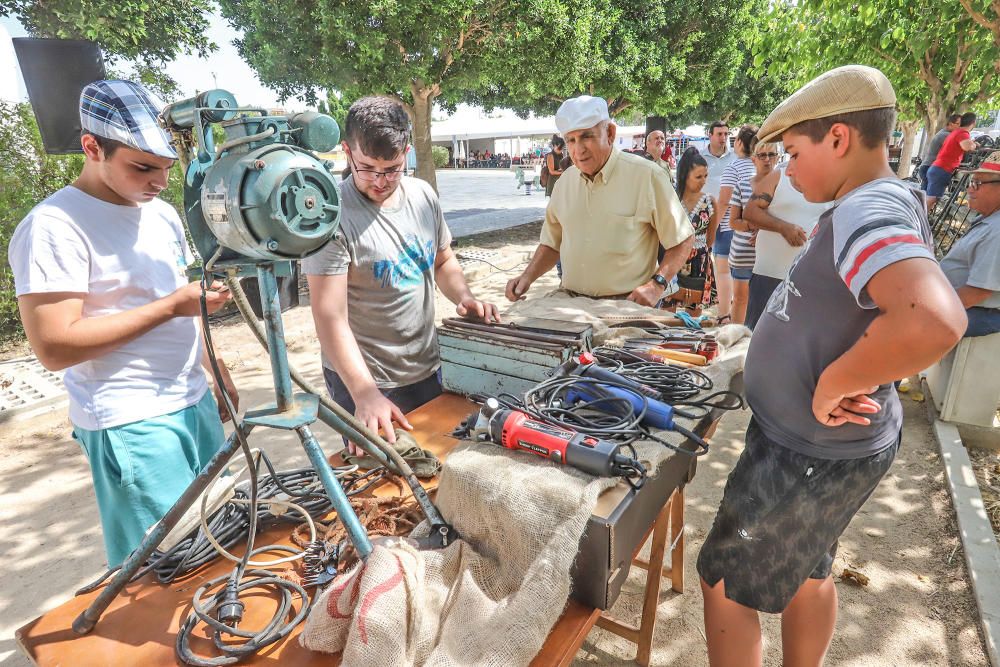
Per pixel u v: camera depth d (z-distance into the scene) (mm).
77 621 1137
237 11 8000
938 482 3127
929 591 2408
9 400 4453
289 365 1156
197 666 1064
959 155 8570
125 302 1572
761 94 20672
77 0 6492
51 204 1449
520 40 8328
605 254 2652
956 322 917
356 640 987
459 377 2031
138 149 1358
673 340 2004
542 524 1133
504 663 985
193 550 1314
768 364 1375
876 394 1323
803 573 1446
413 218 2074
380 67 7773
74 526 3043
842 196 1227
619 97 13430
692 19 13281
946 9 5820
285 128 1026
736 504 1479
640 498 1252
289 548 1349
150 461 1611
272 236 961
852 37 7473
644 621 2006
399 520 1401
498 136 30625
